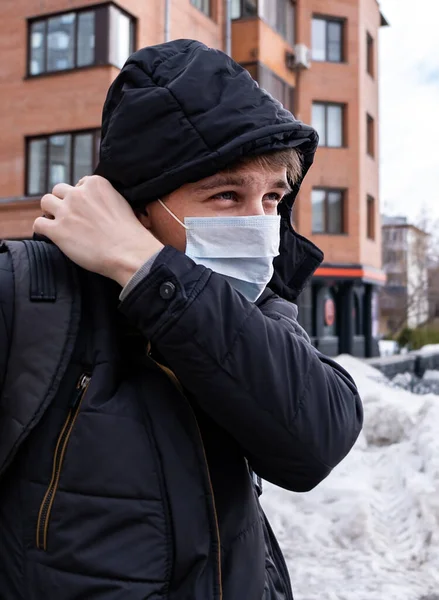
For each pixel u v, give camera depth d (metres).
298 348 0.98
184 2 14.66
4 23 14.04
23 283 0.97
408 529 3.77
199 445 0.96
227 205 1.06
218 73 0.99
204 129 0.96
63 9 13.36
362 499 4.02
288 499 4.20
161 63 1.02
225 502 1.00
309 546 3.67
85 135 13.33
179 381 0.99
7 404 0.95
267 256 1.09
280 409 0.93
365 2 20.89
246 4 17.05
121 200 1.01
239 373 0.92
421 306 43.81
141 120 0.98
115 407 0.93
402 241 45.31
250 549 1.02
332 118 20.17
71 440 0.91
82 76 13.23
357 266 19.70
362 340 21.02
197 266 0.95
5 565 0.94
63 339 0.94
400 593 3.07
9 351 0.95
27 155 13.95
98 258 0.96
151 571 0.89
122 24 13.27
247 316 0.95
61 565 0.89
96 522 0.89
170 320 0.91
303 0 19.59
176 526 0.91
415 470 4.42
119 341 1.01
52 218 1.05
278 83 18.25
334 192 20.06
